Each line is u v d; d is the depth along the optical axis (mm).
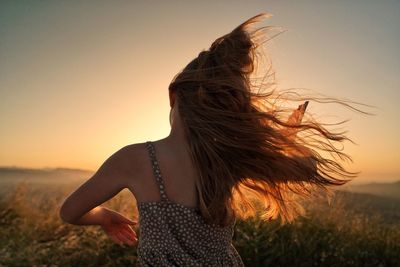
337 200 5562
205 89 1774
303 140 1958
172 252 1648
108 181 1727
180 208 1678
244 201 1873
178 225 1677
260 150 1740
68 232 6090
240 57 1875
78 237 5727
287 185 1884
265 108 1944
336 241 5066
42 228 6238
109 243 5078
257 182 1818
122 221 1991
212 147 1706
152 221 1672
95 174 1755
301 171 1790
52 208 6898
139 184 1705
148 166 1709
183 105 1778
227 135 1724
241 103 1787
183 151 1736
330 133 2006
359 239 5270
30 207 7055
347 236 5309
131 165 1718
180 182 1703
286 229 4812
